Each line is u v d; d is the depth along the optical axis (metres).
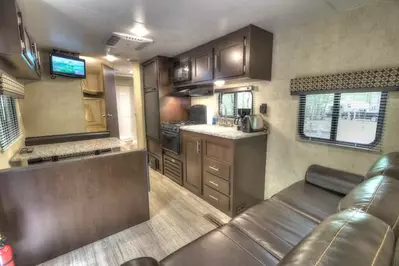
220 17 2.07
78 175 1.87
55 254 1.82
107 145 2.75
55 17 2.05
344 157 2.07
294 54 2.35
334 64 2.05
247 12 1.96
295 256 0.61
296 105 2.39
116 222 2.15
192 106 3.94
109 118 4.73
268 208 1.71
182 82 3.50
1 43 1.36
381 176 1.29
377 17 1.75
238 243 1.31
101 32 2.49
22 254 1.67
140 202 2.30
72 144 2.82
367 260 0.55
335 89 2.01
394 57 1.69
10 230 1.61
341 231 0.67
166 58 3.74
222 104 3.38
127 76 6.76
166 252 1.90
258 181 2.73
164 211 2.60
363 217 0.76
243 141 2.44
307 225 1.49
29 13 1.94
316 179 2.11
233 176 2.40
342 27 1.96
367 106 1.89
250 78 2.40
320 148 2.25
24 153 2.33
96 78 5.65
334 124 2.12
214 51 2.76
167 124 3.59
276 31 2.48
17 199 1.61
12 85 2.17
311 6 1.83
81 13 1.96
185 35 2.58
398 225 0.84
